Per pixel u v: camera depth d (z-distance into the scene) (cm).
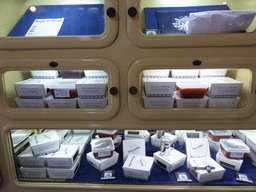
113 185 111
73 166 118
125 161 122
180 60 89
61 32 104
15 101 111
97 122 102
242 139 141
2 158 109
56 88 99
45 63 93
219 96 97
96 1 123
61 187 111
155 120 99
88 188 111
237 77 112
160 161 125
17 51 93
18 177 116
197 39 86
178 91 103
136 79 93
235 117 95
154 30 110
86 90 99
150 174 121
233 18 84
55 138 121
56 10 115
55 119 101
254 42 85
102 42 89
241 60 88
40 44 90
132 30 87
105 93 102
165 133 149
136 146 134
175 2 124
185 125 99
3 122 103
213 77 112
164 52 90
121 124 102
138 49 91
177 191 108
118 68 93
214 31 88
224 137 140
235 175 118
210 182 113
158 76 108
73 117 99
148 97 99
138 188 109
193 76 112
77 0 123
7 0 107
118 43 90
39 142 117
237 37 85
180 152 130
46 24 109
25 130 143
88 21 109
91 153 134
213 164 118
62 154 117
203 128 99
